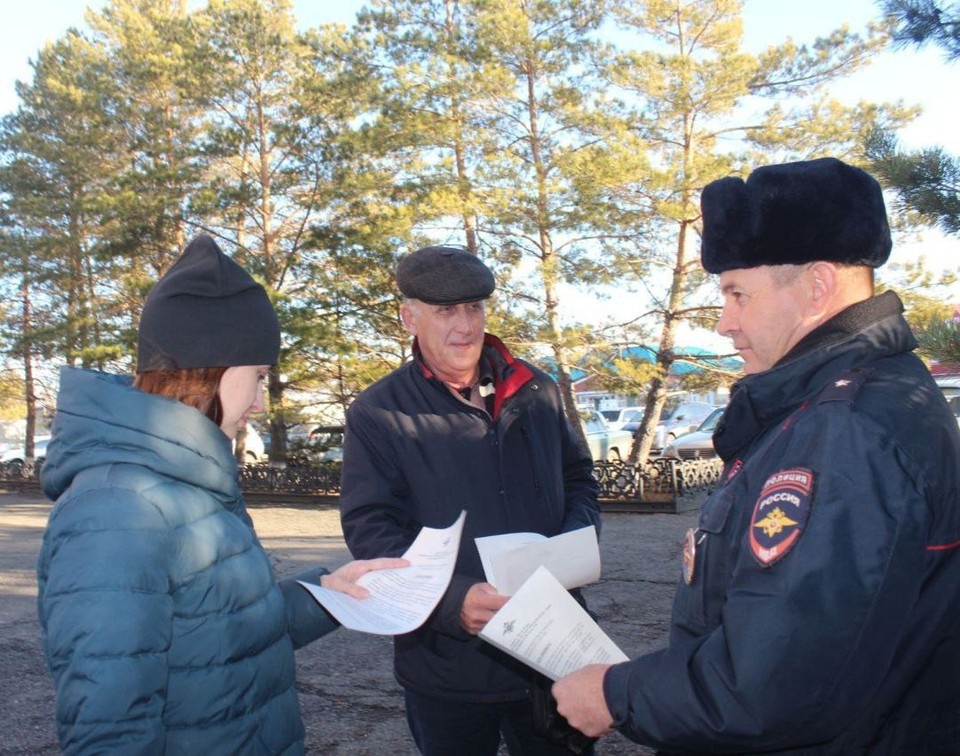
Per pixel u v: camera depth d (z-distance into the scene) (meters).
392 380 2.84
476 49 14.95
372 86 15.49
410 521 2.76
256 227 18.41
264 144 17.95
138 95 21.64
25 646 5.71
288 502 15.45
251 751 1.77
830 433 1.51
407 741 4.17
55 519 1.68
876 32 14.58
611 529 10.47
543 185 14.23
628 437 22.47
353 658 5.36
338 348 15.89
